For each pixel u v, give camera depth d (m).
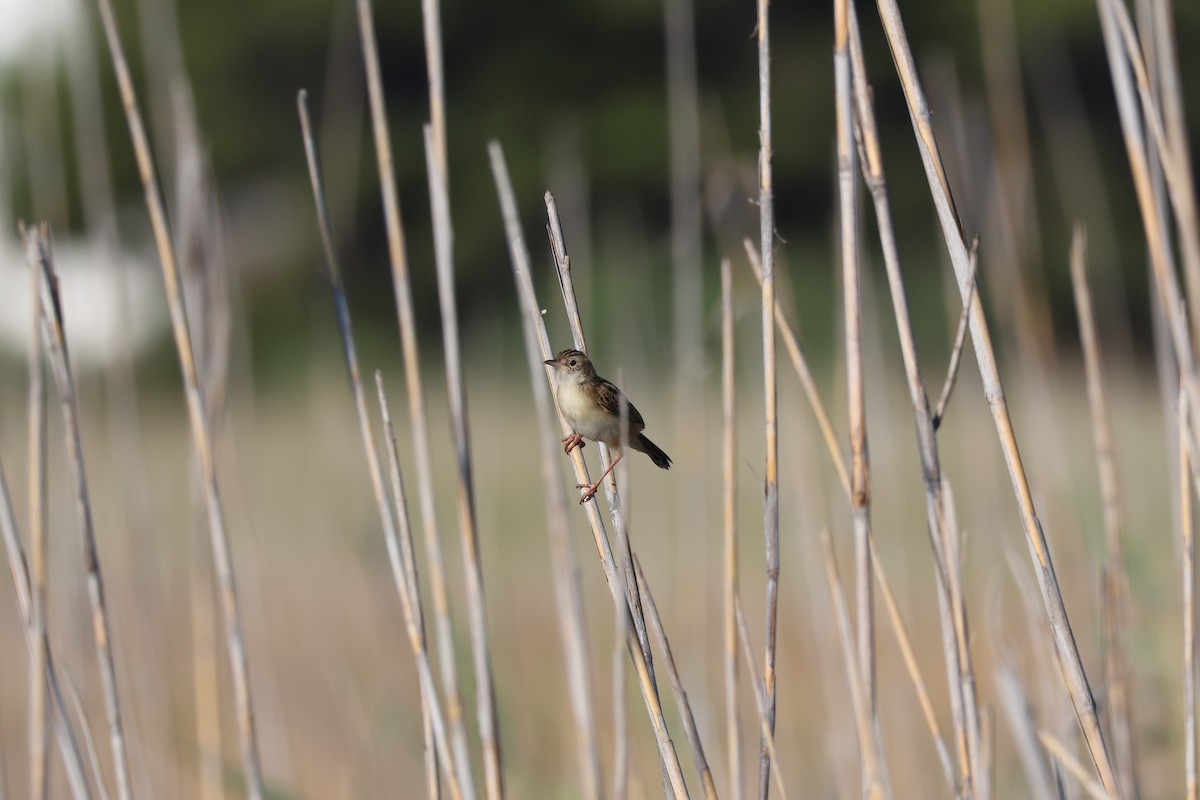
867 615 8.32
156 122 13.90
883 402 15.19
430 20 10.27
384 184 10.54
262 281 63.41
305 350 60.00
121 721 10.02
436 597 10.22
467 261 62.84
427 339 59.75
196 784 13.74
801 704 14.70
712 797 8.16
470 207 63.31
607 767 12.80
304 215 62.88
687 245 13.80
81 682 12.68
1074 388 33.41
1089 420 26.78
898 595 15.16
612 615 15.39
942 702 15.05
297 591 18.16
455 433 9.89
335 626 15.84
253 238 65.06
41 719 9.61
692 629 13.57
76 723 14.12
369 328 61.69
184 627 17.38
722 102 62.28
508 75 65.31
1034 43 53.00
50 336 9.77
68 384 9.84
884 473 16.19
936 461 8.30
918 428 8.32
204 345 12.09
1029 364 14.08
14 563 9.74
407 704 13.73
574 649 10.70
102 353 13.98
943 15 57.84
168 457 28.38
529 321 11.05
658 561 15.98
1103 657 11.02
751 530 20.78
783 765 13.80
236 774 11.37
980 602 16.64
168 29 13.67
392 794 13.20
